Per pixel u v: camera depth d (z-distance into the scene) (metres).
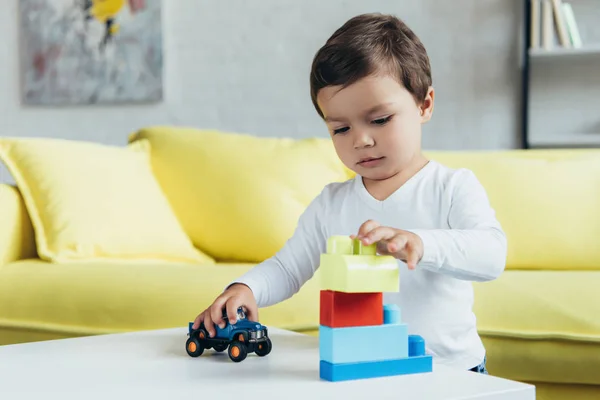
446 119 2.82
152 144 2.10
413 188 1.02
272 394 0.63
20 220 1.79
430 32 2.82
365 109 0.89
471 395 0.62
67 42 3.19
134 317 1.43
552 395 1.39
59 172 1.81
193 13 3.05
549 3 2.62
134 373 0.73
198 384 0.68
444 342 0.99
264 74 2.99
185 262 1.88
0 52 3.29
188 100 3.07
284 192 1.93
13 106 3.29
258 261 1.92
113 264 1.65
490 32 2.77
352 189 1.07
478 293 1.47
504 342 1.38
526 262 1.85
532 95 2.77
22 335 1.48
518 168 1.93
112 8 3.13
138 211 1.84
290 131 2.97
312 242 1.09
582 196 1.88
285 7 2.96
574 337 1.34
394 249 0.74
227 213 1.92
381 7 2.86
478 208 0.98
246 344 0.80
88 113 3.19
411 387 0.65
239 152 2.01
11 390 0.66
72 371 0.74
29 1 3.23
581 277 1.64
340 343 0.69
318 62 0.92
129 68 3.12
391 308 0.73
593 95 2.71
